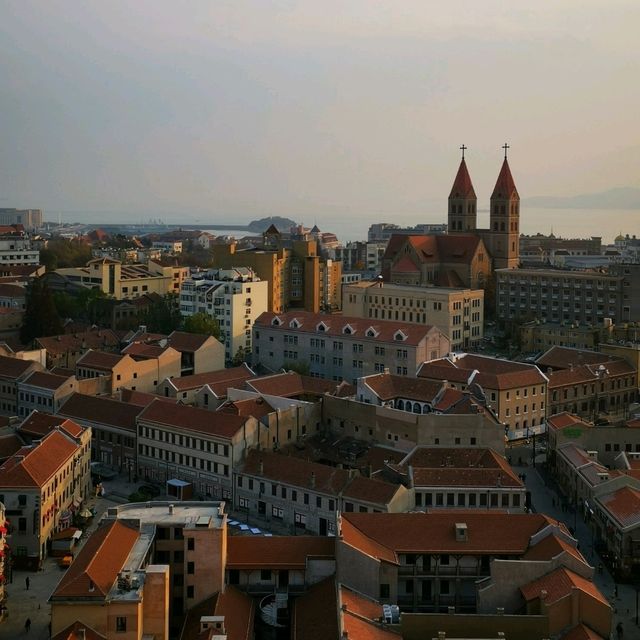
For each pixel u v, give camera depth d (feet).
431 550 401.29
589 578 378.94
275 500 523.70
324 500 495.00
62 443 535.19
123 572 347.36
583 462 553.64
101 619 334.44
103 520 403.34
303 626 354.33
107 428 622.95
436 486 481.87
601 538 486.38
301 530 510.17
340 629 326.65
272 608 384.06
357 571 379.55
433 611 405.59
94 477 599.57
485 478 485.97
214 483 558.56
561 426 616.80
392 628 349.61
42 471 484.33
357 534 400.67
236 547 400.26
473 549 401.29
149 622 346.33
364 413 586.86
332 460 565.12
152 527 388.37
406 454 547.49
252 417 561.84
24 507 465.47
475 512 452.35
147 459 600.39
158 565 354.95
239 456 549.95
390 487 474.08
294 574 396.16
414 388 635.66
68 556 476.13
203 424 567.59
